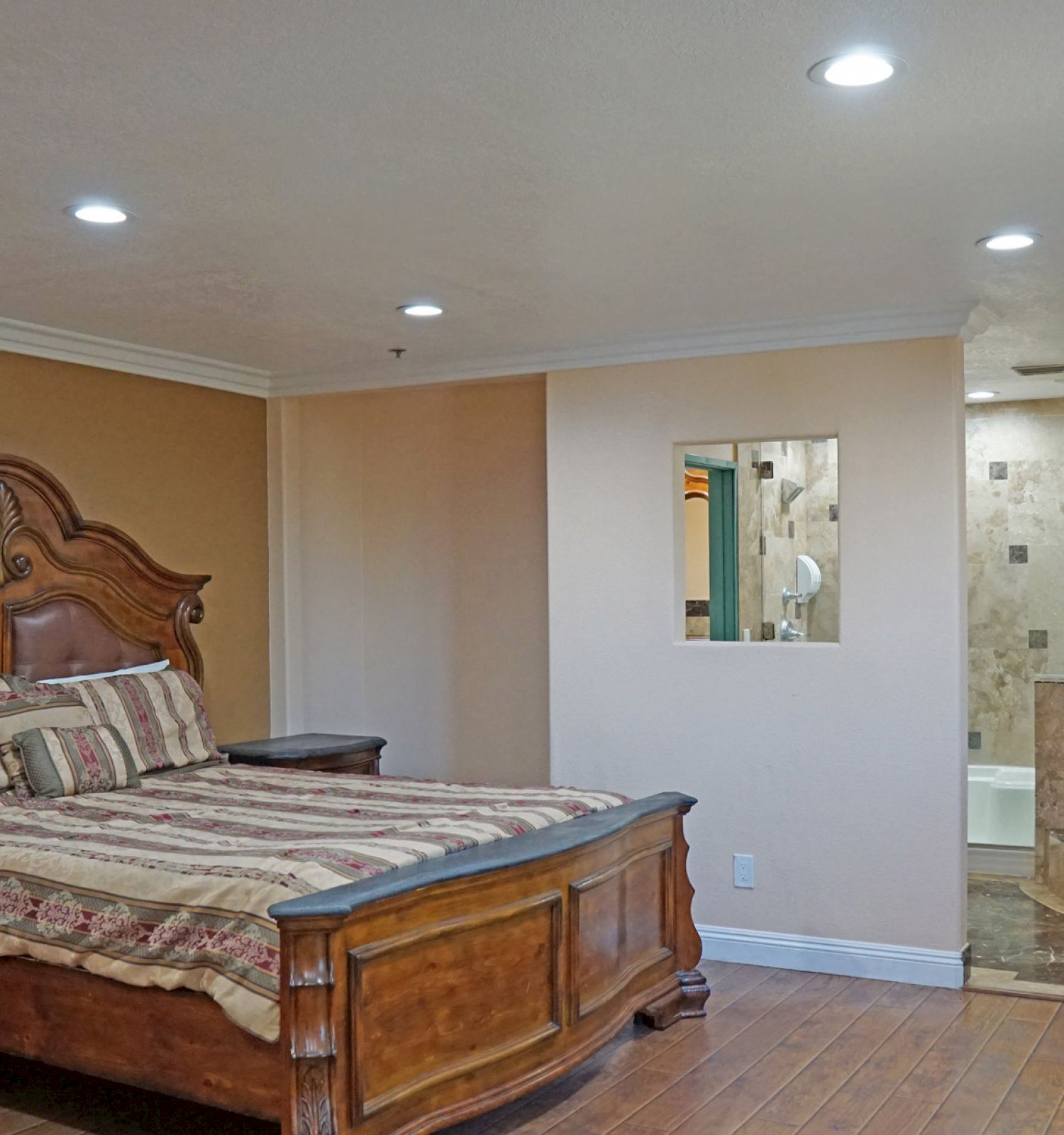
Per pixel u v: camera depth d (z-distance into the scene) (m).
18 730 4.17
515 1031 3.20
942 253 3.66
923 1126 3.27
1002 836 6.70
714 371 4.84
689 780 4.89
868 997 4.36
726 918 4.82
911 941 4.54
